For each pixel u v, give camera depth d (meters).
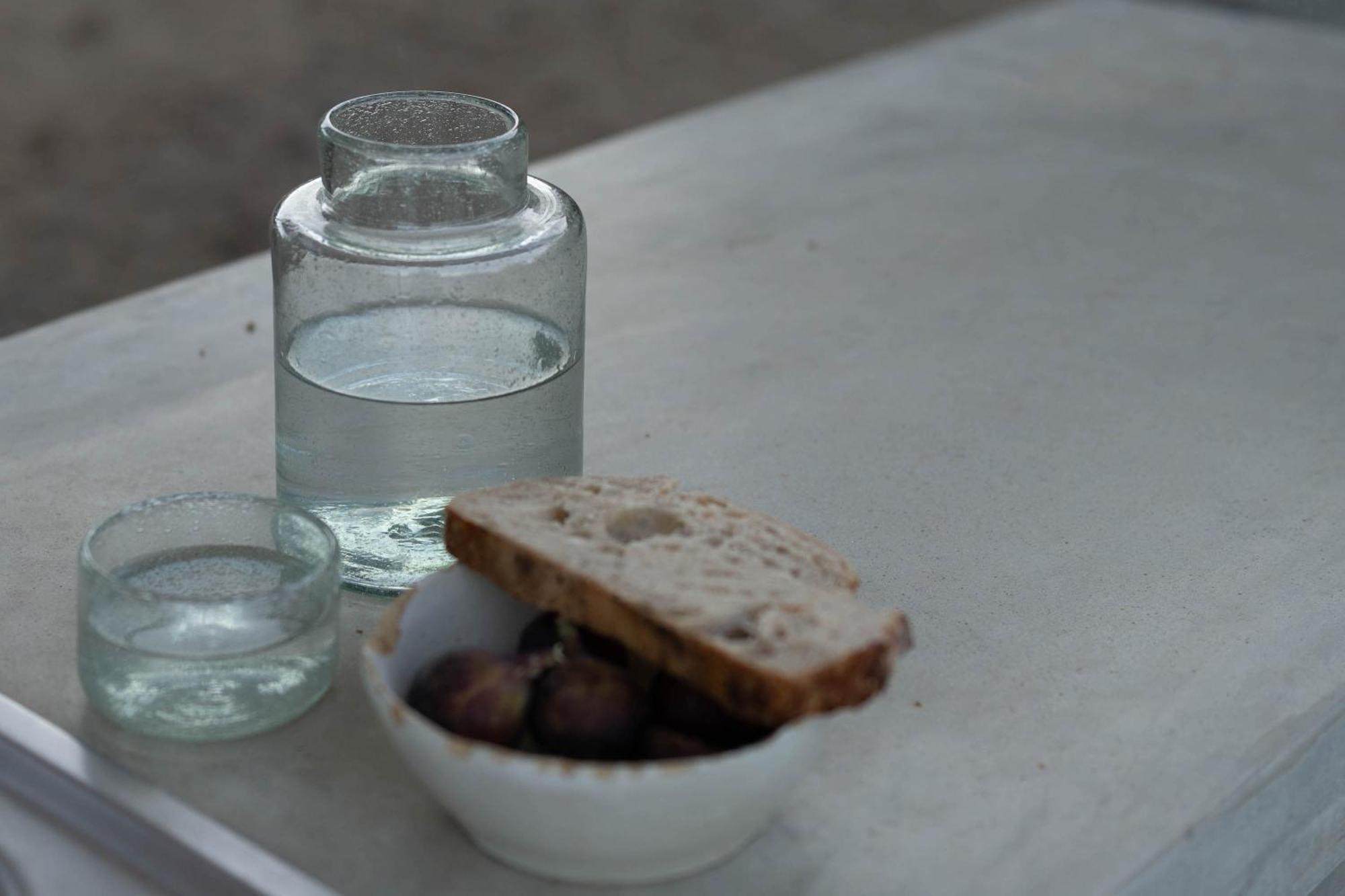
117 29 4.25
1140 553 1.16
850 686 0.93
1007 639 1.09
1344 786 1.08
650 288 1.44
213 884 0.96
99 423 1.25
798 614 0.96
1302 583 1.15
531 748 0.97
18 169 3.55
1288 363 1.37
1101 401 1.31
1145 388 1.33
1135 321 1.41
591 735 0.94
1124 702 1.06
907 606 1.11
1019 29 2.26
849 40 4.41
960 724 1.04
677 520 1.03
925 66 2.10
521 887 0.96
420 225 1.07
